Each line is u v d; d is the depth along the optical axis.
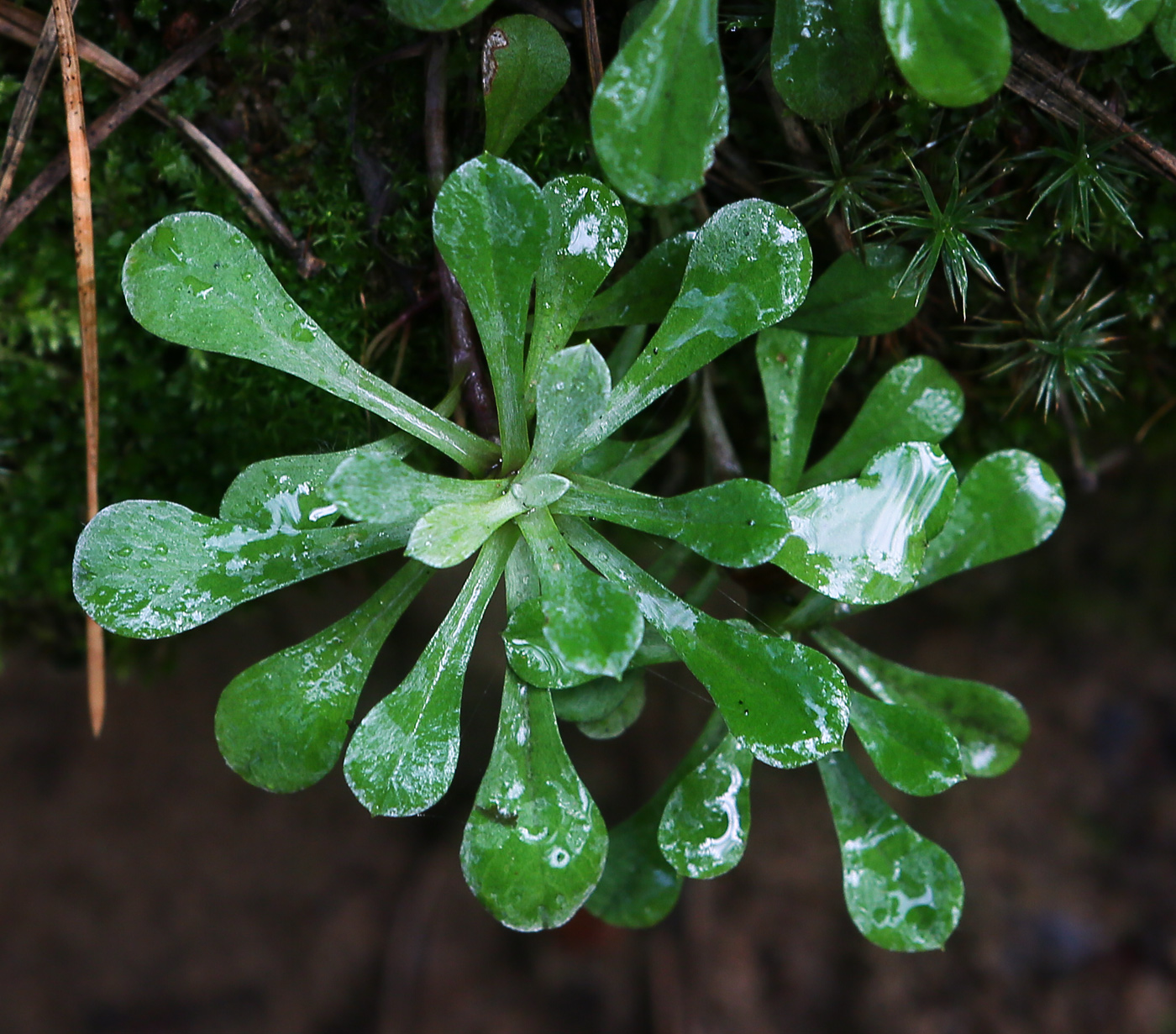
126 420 0.29
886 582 0.26
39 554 0.30
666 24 0.26
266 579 0.26
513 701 0.27
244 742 0.26
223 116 0.28
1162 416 0.30
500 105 0.27
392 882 0.48
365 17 0.27
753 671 0.26
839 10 0.26
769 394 0.28
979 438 0.30
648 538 0.31
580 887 0.26
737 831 0.27
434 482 0.26
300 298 0.28
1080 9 0.26
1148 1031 0.42
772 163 0.28
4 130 0.28
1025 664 0.44
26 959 0.45
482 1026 0.46
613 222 0.26
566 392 0.26
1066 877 0.44
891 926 0.27
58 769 0.46
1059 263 0.29
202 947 0.46
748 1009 0.44
